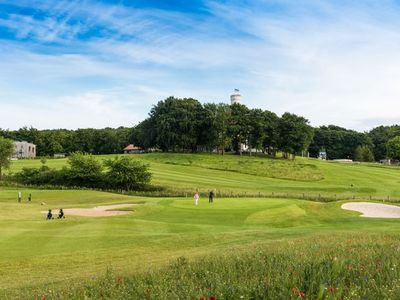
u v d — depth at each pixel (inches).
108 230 1180.5
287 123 5388.8
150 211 1691.7
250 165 4424.2
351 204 1787.6
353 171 4325.8
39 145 6934.1
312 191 3053.6
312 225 1320.1
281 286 262.1
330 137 7652.6
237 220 1493.6
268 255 407.8
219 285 281.3
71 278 579.2
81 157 3376.0
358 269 303.9
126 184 3154.5
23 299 387.5
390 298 231.3
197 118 5669.3
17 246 956.6
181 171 4023.1
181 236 1024.2
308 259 354.3
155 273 377.4
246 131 5497.1
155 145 6058.1
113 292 316.8
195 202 1894.7
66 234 1104.2
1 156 3501.5
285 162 4736.7
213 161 4677.7
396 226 1163.3
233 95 7869.1
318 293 237.0
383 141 7780.5
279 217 1515.7
